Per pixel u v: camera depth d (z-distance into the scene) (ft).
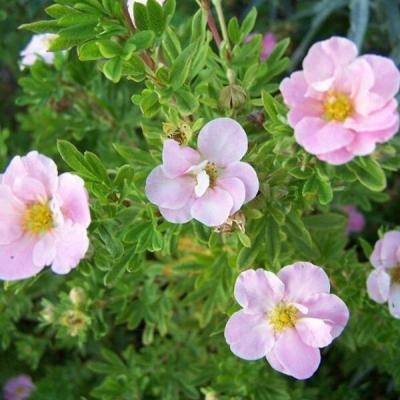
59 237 0.58
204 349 0.89
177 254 0.84
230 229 0.61
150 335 0.84
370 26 1.09
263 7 1.18
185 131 0.59
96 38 0.58
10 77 1.21
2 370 1.04
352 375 1.02
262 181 0.62
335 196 0.85
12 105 1.19
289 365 0.59
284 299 0.60
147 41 0.56
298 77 0.58
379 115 0.55
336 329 0.60
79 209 0.56
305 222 0.74
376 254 0.69
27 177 0.58
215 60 0.71
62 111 0.90
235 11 1.19
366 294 0.73
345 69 0.57
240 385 0.79
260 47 0.73
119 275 0.64
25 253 0.59
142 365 0.89
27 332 1.05
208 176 0.56
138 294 0.83
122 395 0.85
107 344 1.02
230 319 0.60
